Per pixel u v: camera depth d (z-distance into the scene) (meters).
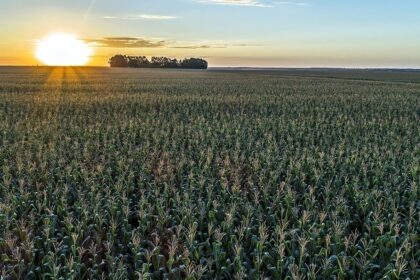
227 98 32.94
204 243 6.94
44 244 6.93
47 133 16.62
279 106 28.16
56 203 8.66
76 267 6.23
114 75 87.44
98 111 24.41
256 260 6.49
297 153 12.80
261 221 7.77
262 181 10.24
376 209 8.27
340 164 12.13
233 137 16.38
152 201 9.01
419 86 53.25
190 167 11.50
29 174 10.49
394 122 20.23
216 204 8.18
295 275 5.93
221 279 6.41
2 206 8.05
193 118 21.38
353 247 6.89
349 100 32.75
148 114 22.89
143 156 12.84
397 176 10.74
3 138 15.26
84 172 10.24
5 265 6.64
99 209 8.34
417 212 8.73
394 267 6.36
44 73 95.00
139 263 6.54
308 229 7.51
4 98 31.58
